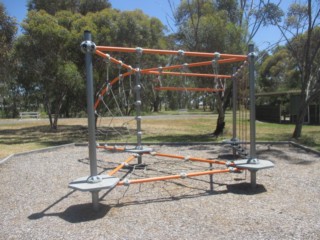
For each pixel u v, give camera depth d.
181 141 10.29
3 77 11.25
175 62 11.48
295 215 3.39
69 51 12.11
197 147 8.80
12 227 3.20
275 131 13.57
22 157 7.36
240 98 7.39
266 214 3.43
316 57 11.51
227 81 10.35
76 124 19.16
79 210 3.68
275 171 5.55
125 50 4.03
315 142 9.56
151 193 4.33
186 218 3.36
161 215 3.47
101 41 12.23
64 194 4.34
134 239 2.87
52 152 8.12
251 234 2.92
